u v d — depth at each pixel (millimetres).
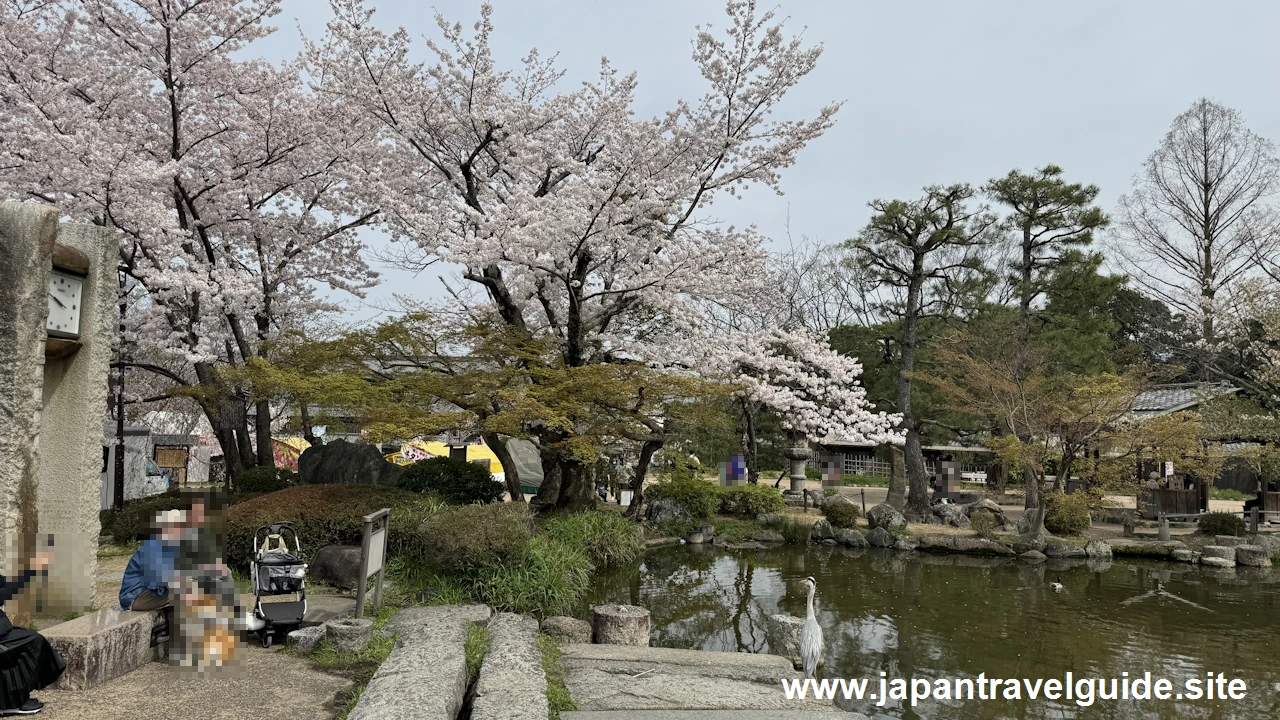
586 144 15625
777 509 19781
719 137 14344
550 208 12781
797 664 8266
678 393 13195
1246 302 20641
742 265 14750
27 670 4301
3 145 13211
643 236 14953
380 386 11812
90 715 4312
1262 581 13992
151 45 13711
